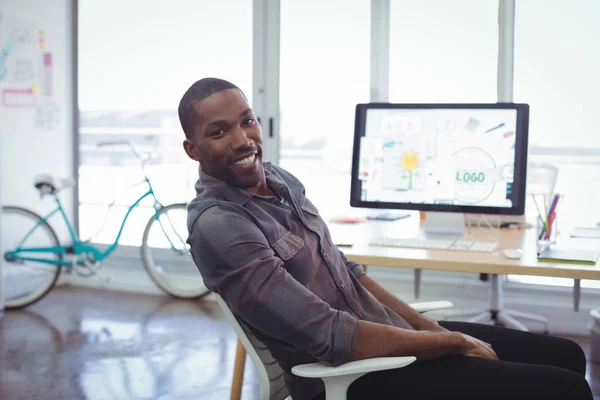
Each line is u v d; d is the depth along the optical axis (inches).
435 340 63.0
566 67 167.5
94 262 192.4
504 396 60.6
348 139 188.1
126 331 165.6
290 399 70.9
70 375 137.0
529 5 168.1
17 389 129.7
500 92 171.8
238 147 65.1
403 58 180.1
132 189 207.3
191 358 146.8
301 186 73.7
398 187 103.9
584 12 165.0
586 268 80.2
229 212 63.6
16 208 187.5
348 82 186.2
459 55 175.2
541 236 101.8
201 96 65.5
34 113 200.5
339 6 184.9
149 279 204.4
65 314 180.5
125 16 206.7
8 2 190.2
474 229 113.1
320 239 69.9
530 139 171.0
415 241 96.9
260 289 60.9
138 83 207.5
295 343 61.6
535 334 75.8
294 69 190.1
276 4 189.8
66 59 210.4
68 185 186.1
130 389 130.0
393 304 76.9
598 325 143.1
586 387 60.2
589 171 167.0
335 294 69.1
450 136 101.7
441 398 62.2
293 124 191.8
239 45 195.3
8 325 171.0
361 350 61.1
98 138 212.8
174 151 205.5
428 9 176.7
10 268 191.5
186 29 200.8
